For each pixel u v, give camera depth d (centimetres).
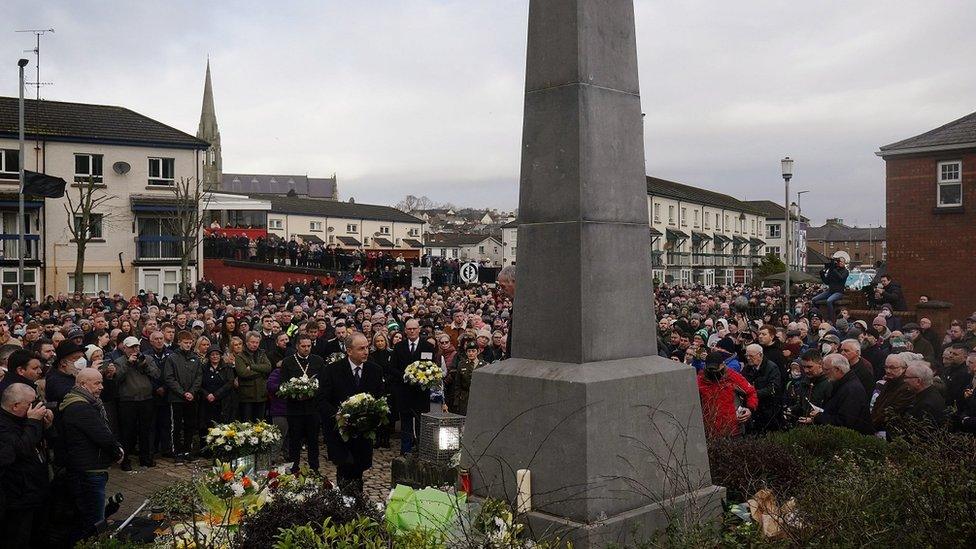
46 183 3144
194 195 3928
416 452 957
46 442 775
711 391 762
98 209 3712
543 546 434
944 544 426
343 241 7038
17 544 635
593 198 531
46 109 3756
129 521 585
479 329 1217
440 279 4062
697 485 552
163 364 1090
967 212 2222
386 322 1606
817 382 820
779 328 1316
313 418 962
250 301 2388
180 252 3903
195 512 511
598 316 526
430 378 1044
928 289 2291
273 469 622
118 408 1034
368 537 423
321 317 1471
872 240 10769
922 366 705
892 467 502
